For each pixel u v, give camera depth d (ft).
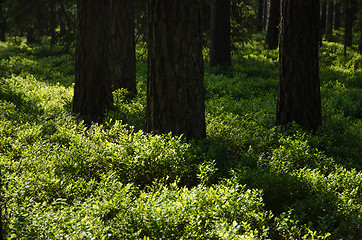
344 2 87.86
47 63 59.26
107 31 28.66
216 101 35.14
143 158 18.78
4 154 20.12
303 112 26.55
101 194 15.39
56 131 24.02
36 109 28.71
